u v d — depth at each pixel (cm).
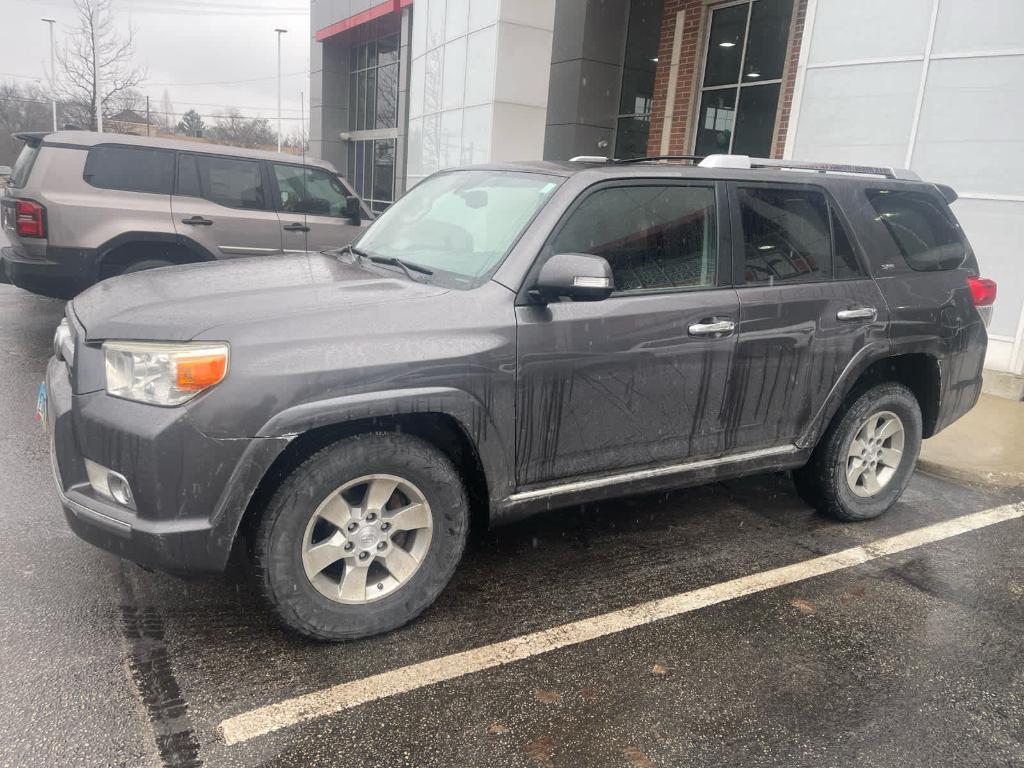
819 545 395
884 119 775
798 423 378
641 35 1177
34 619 286
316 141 2581
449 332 278
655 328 320
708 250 343
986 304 447
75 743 224
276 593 262
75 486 262
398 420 278
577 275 275
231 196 752
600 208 319
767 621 317
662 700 261
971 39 707
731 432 357
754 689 270
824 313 370
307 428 252
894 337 396
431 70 1490
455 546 299
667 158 382
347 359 258
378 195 2319
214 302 271
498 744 236
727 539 397
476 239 324
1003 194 699
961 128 721
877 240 399
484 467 293
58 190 665
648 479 341
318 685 259
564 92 1213
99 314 274
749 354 349
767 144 998
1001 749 245
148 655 269
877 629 315
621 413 321
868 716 258
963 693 274
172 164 719
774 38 975
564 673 274
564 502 321
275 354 250
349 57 2484
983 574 371
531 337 292
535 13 1240
